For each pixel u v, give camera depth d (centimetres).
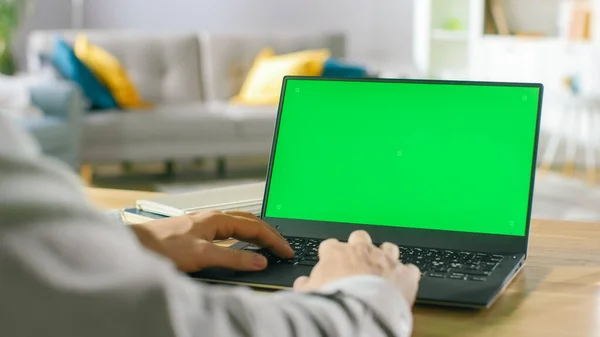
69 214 52
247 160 710
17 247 49
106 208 160
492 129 125
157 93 656
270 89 648
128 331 51
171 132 606
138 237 108
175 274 57
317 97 134
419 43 812
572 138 679
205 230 112
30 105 567
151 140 602
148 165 686
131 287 51
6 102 570
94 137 587
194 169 668
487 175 124
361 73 639
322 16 850
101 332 50
